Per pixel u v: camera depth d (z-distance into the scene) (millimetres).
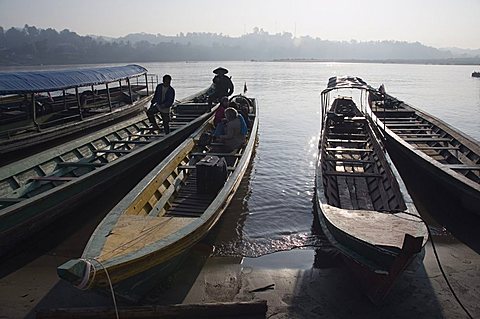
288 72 77688
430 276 6289
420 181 10555
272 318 5344
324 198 6852
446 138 12031
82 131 14398
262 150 14961
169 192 7875
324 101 18016
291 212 9023
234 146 10062
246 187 10727
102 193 9227
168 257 5109
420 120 14547
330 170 9547
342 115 13828
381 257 5047
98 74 14797
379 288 5254
